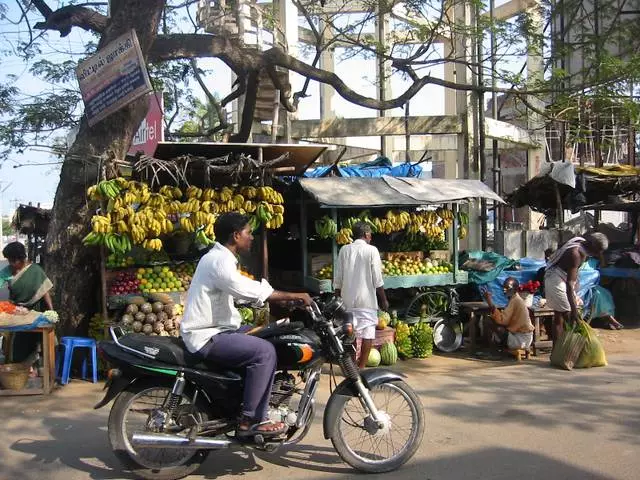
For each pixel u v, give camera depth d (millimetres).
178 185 7156
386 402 4512
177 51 8422
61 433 5066
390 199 7852
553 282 7664
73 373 7035
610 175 10836
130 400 4074
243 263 8477
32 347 6688
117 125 7176
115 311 7043
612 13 11695
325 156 14812
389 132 11961
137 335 4195
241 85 10141
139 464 4062
